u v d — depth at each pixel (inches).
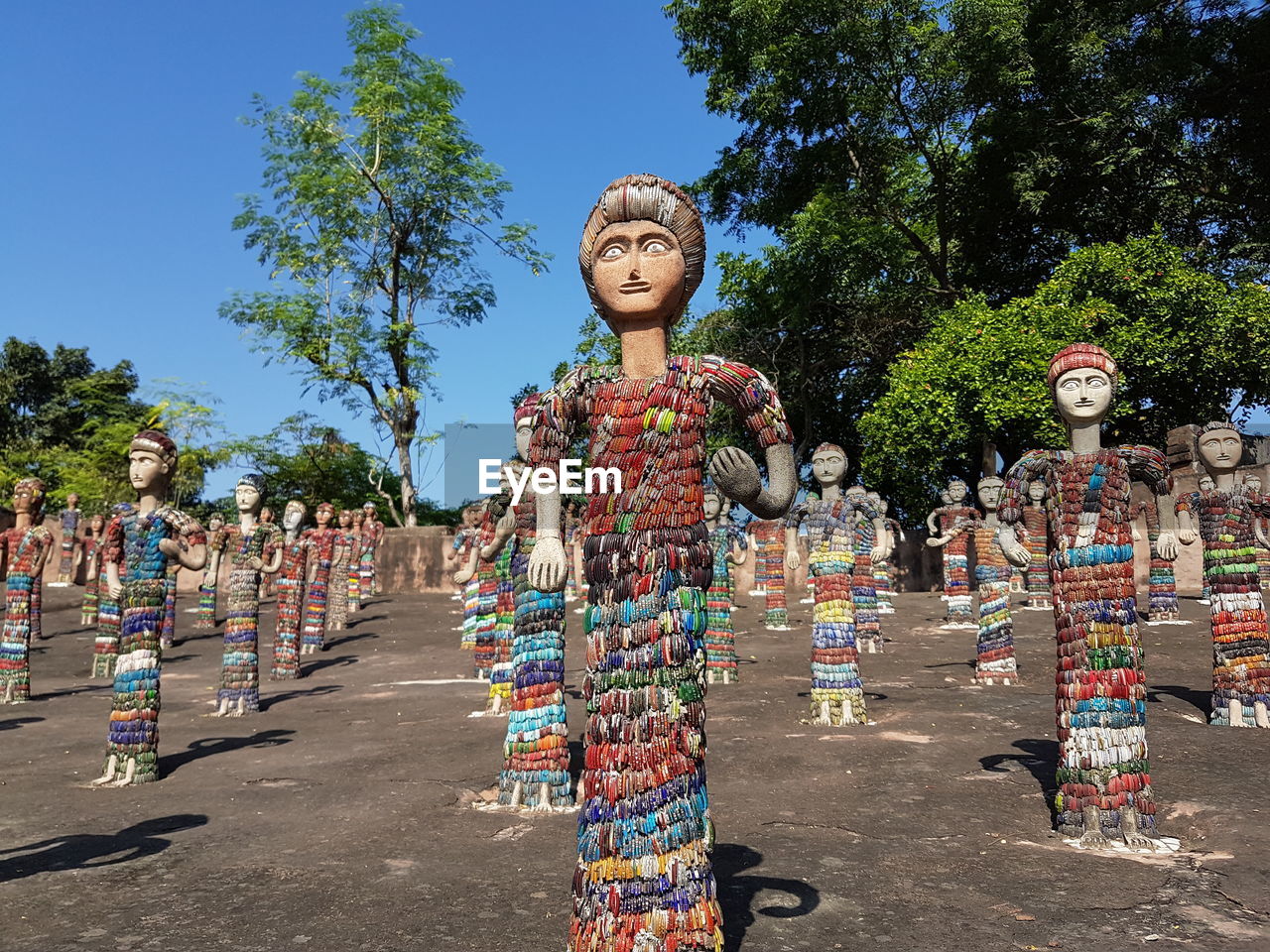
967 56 853.8
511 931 140.6
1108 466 192.2
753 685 402.6
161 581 265.6
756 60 901.8
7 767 279.9
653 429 125.4
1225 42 782.5
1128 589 187.0
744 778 236.2
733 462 122.1
